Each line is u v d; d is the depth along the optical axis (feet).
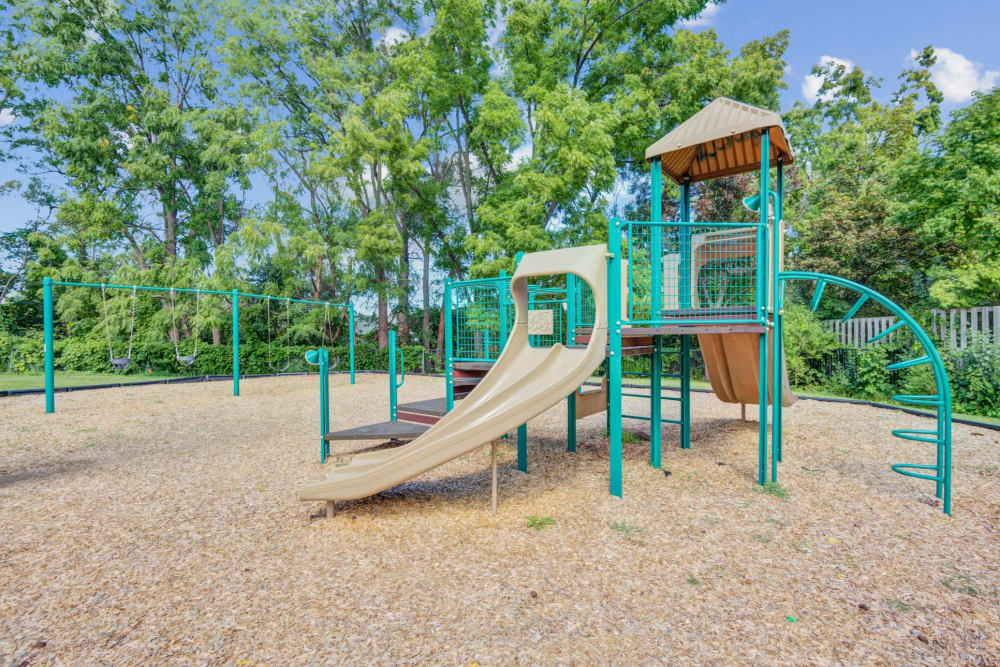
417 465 10.99
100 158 63.87
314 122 60.13
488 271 44.65
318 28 62.49
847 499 12.21
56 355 52.90
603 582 8.32
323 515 11.55
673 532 10.34
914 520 10.87
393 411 18.21
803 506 11.78
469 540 10.08
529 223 45.52
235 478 14.53
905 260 38.40
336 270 65.00
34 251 71.67
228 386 40.83
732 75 48.85
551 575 8.57
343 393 36.17
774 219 14.47
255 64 60.18
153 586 8.27
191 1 68.03
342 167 51.70
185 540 10.15
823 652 6.47
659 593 7.95
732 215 53.67
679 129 15.40
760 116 13.99
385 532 10.52
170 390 37.68
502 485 13.70
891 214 37.45
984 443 17.76
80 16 64.64
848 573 8.57
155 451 17.94
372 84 53.01
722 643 6.65
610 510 11.62
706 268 17.11
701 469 14.99
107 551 9.62
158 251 67.77
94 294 61.87
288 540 10.15
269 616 7.38
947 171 34.50
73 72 64.08
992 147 31.60
